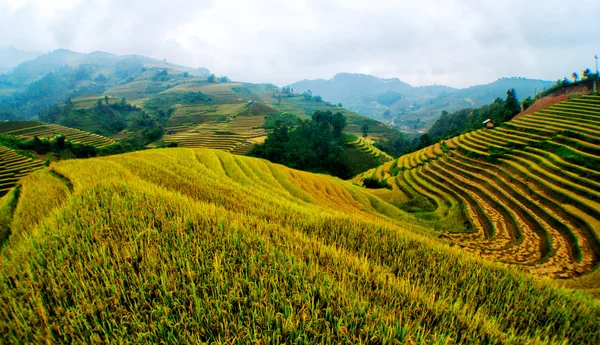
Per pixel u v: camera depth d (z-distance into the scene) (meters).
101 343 4.64
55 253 6.78
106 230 7.61
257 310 5.19
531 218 21.67
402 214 26.70
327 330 4.68
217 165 27.02
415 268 8.41
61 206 9.41
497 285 8.19
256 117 124.12
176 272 6.04
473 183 31.31
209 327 4.91
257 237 8.09
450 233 21.56
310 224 11.13
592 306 8.26
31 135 79.38
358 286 6.30
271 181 27.39
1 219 11.34
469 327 5.54
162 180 15.58
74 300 5.34
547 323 7.05
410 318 5.49
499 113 76.50
